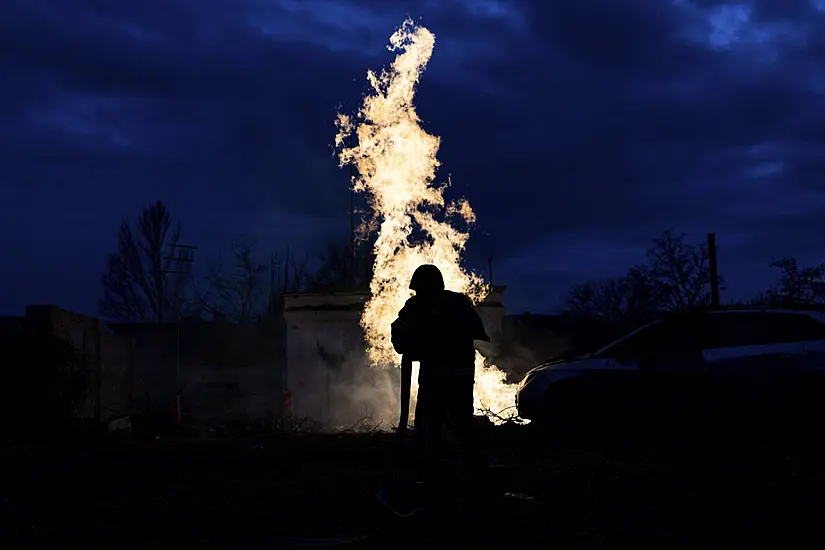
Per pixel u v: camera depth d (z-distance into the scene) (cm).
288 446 1018
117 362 4031
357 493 678
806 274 4434
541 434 1077
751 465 801
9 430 1991
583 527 548
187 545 521
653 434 1091
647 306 5484
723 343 1104
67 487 770
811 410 1053
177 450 996
